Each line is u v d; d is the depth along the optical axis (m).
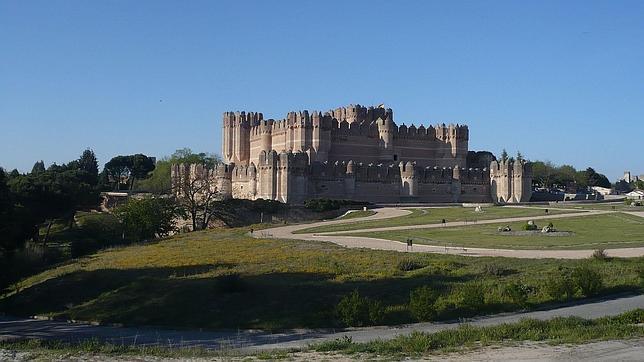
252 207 139.88
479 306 48.06
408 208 149.25
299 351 35.28
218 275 63.09
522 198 180.12
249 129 195.50
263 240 90.12
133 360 33.88
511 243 82.12
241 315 50.16
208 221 138.50
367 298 48.66
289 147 177.75
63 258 96.69
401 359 31.20
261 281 58.72
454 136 197.38
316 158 174.88
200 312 51.69
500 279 56.41
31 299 63.66
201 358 34.25
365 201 164.38
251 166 160.12
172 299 55.38
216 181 166.75
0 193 76.75
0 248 77.25
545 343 33.66
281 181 154.25
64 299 62.12
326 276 59.84
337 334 43.19
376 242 85.94
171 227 123.38
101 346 38.69
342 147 182.25
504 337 35.75
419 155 194.75
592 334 35.09
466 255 70.31
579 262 63.38
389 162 187.25
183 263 72.00
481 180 183.50
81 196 147.00
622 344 32.66
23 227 97.38
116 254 87.31
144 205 116.94
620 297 51.03
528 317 43.97
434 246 80.25
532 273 58.06
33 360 34.50
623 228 98.44
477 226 104.75
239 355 35.06
